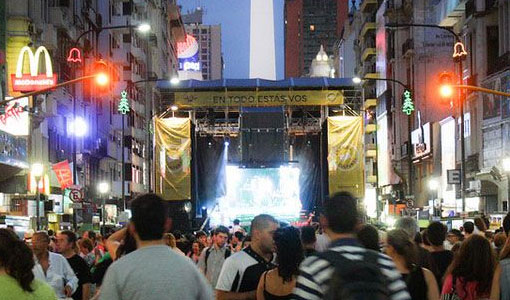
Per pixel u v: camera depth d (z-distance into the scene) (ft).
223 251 52.21
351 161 160.66
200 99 163.02
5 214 115.96
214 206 159.22
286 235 29.66
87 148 197.16
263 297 29.96
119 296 20.83
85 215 161.68
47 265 40.40
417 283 28.53
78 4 190.60
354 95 165.68
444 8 196.75
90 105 202.08
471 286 30.12
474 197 168.66
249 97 162.81
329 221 20.58
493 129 161.38
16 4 145.79
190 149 159.12
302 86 162.71
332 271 17.83
